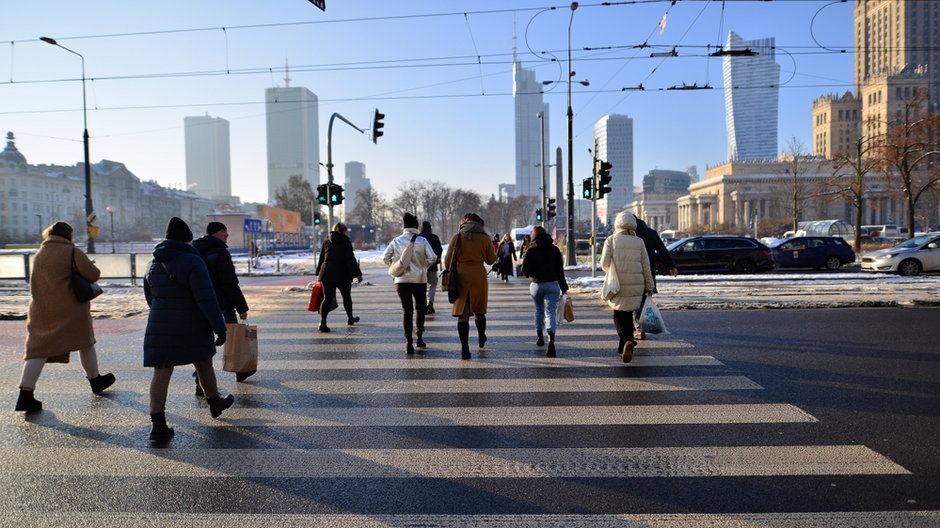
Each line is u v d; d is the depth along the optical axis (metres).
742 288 15.53
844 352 7.46
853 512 3.29
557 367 6.87
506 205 121.62
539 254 7.54
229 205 85.00
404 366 7.04
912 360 6.97
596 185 20.08
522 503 3.46
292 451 4.36
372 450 4.35
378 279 22.89
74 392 6.08
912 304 11.76
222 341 4.91
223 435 4.72
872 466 3.91
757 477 3.77
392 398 5.69
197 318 4.78
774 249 24.06
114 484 3.80
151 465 4.12
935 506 3.35
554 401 5.50
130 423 5.06
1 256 22.45
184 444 4.53
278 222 58.66
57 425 5.02
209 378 5.02
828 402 5.35
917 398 5.43
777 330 9.15
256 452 4.34
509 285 19.27
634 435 4.57
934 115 29.12
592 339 8.60
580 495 3.56
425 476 3.88
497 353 7.73
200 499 3.57
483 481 3.78
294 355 7.76
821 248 23.69
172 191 142.12
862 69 136.38
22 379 5.38
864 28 136.12
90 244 29.44
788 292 14.35
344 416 5.16
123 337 9.38
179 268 4.68
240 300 6.16
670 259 8.52
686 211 139.62
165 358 4.62
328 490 3.68
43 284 5.54
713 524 3.18
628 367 6.81
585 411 5.18
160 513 3.40
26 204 103.00
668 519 3.24
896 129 30.27
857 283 16.47
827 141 107.06
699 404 5.34
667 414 5.07
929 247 19.50
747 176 119.75
